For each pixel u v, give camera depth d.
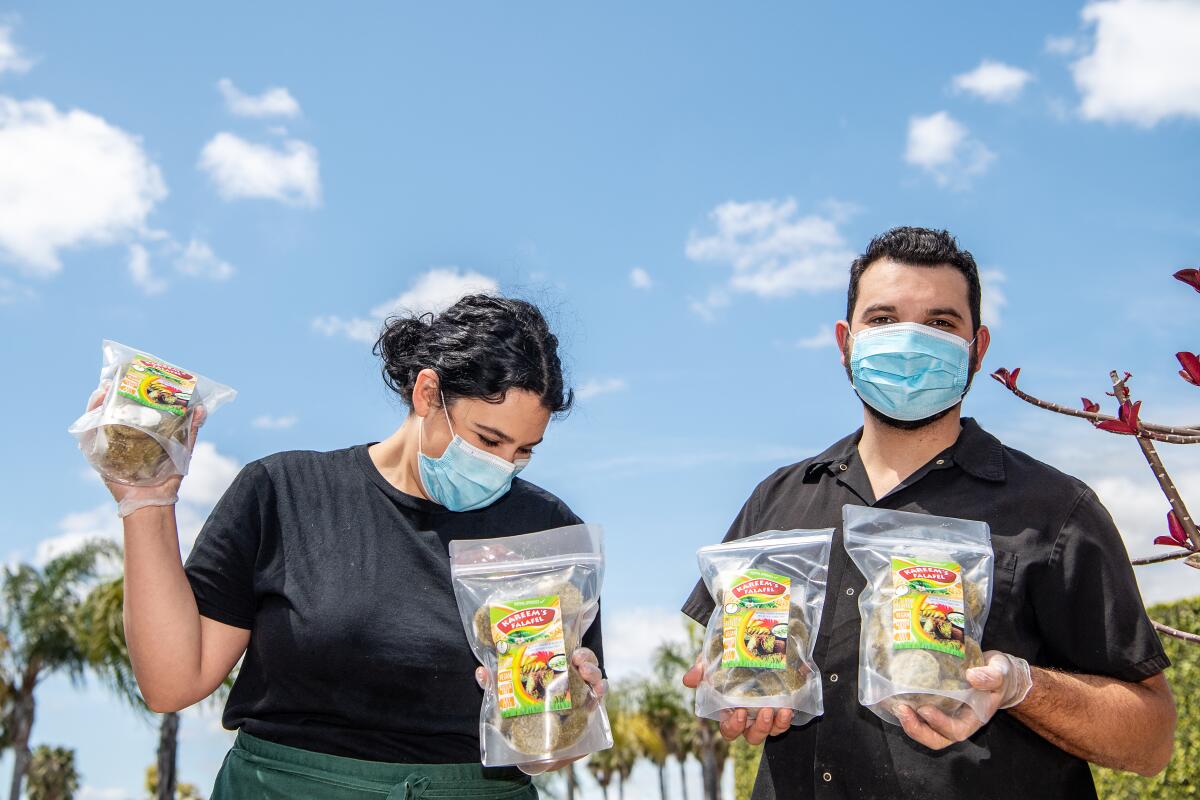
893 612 2.29
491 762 2.30
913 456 2.77
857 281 2.84
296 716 2.43
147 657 2.31
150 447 2.28
